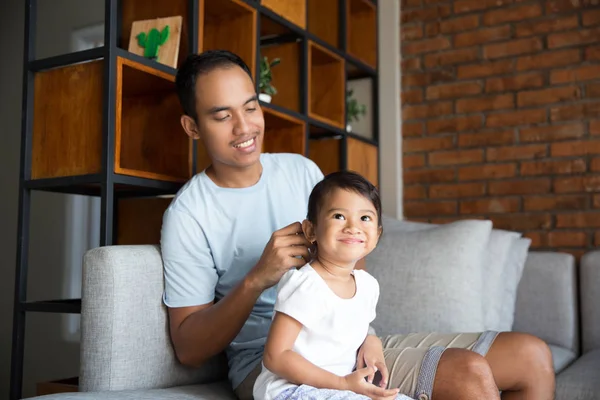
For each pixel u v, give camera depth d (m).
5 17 3.70
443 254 2.06
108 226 1.64
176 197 1.50
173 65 1.91
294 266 1.24
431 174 3.36
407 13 3.47
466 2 3.30
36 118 1.84
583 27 3.00
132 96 2.04
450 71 3.33
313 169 1.64
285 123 2.48
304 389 1.10
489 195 3.19
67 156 1.77
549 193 3.04
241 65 1.47
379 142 3.44
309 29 3.03
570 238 2.97
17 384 1.81
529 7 3.13
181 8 1.99
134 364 1.35
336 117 2.88
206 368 1.54
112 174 1.67
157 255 1.45
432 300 2.01
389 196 3.44
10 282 3.55
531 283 2.50
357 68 3.16
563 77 3.03
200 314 1.36
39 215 3.54
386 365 1.31
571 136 3.00
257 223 1.50
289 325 1.14
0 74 3.69
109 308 1.32
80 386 1.34
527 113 3.11
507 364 1.30
